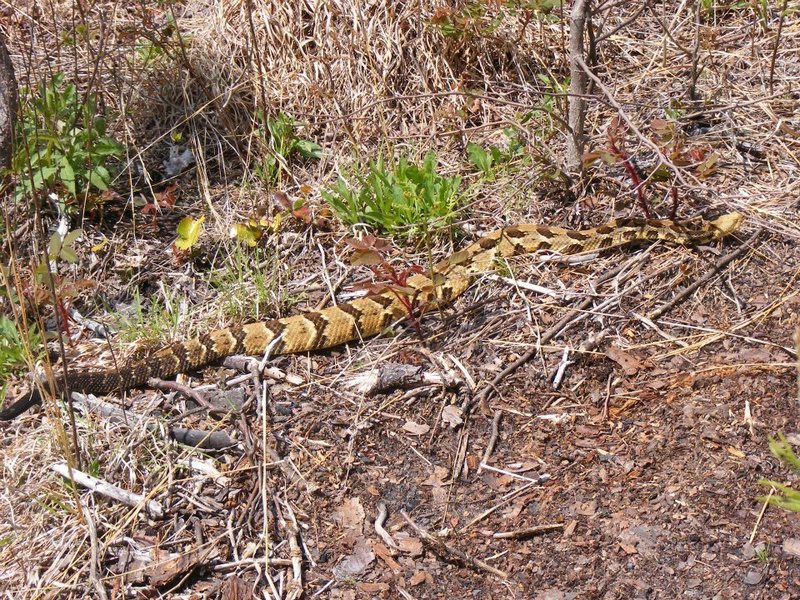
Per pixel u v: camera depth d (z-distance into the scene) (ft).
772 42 24.45
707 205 20.30
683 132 22.08
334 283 19.15
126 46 23.59
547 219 20.65
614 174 21.30
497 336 17.61
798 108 22.54
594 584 13.35
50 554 13.80
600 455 15.31
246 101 23.09
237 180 21.91
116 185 21.56
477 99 22.97
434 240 19.76
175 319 17.95
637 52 24.88
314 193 21.31
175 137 21.40
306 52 23.48
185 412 16.03
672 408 15.88
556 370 16.79
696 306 17.95
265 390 16.34
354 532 14.34
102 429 15.56
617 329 17.54
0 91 18.42
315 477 15.14
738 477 14.51
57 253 15.17
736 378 16.15
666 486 14.61
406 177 20.17
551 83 23.07
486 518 14.52
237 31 23.76
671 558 13.55
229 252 19.88
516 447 15.65
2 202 19.54
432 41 23.25
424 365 17.19
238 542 14.10
